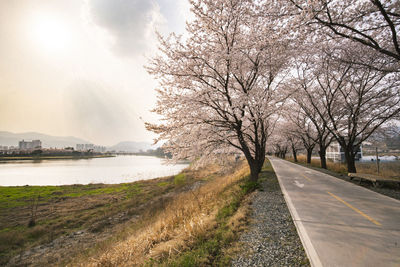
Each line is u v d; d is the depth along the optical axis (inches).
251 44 331.3
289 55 385.1
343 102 584.1
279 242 156.7
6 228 411.8
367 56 396.5
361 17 270.7
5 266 271.7
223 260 140.2
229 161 496.1
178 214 291.6
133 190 792.9
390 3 271.6
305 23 257.4
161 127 379.9
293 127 885.2
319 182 424.2
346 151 518.6
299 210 229.0
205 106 389.7
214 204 322.0
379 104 509.7
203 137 403.2
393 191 326.3
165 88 391.2
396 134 622.5
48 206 579.5
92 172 1742.1
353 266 119.3
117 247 236.7
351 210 227.5
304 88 557.0
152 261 160.2
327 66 456.4
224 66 370.6
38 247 330.0
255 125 432.8
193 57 347.3
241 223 200.4
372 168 586.2
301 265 124.7
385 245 144.6
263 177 516.1
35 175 1544.0
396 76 446.0
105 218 462.9
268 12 294.4
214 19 327.3
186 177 937.5
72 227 421.1
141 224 364.2
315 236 160.7
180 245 175.3
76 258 265.0
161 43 361.1
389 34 367.9
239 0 313.3
